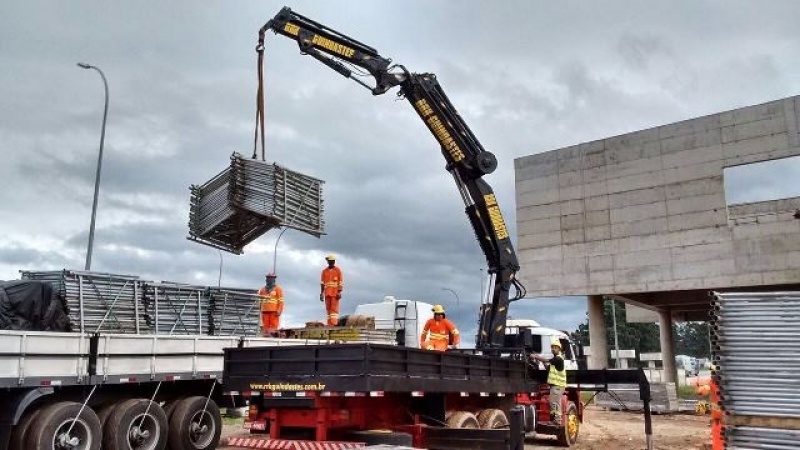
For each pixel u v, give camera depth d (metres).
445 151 15.61
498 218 15.41
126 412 10.27
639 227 27.81
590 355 29.92
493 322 14.98
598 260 28.77
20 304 10.06
